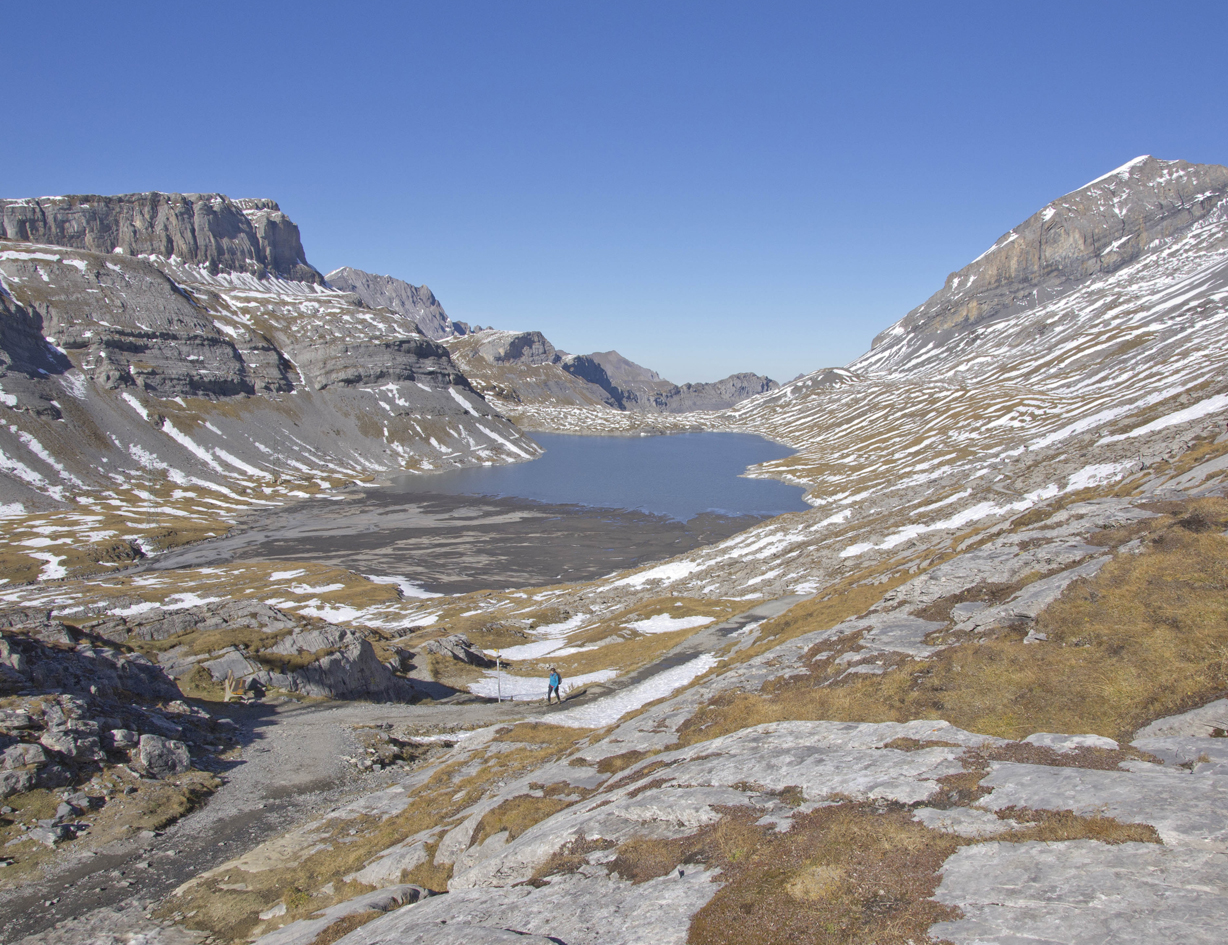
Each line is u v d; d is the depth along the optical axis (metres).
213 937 24.45
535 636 88.88
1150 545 25.47
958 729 18.59
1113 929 9.70
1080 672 20.17
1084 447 90.00
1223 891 9.93
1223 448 43.50
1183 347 192.12
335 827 32.16
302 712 53.81
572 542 154.88
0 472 180.38
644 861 15.95
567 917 14.47
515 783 27.86
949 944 10.27
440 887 22.23
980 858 12.27
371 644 70.31
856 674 26.09
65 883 28.97
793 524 125.06
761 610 73.25
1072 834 12.05
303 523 180.00
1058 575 27.80
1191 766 13.77
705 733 26.44
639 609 88.94
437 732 50.09
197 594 113.94
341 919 19.70
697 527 166.62
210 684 56.12
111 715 42.25
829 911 11.91
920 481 133.50
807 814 15.45
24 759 35.06
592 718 44.72
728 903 12.87
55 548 140.75
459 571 133.25
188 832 33.84
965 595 31.25
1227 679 17.03
